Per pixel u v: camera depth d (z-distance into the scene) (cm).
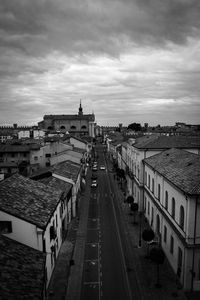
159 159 4181
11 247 2070
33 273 1869
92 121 19600
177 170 3231
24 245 2186
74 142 9675
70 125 19400
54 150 7431
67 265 3097
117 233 3988
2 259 1880
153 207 4003
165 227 3328
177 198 2875
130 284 2731
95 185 6794
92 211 4981
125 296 2545
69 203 4394
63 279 2823
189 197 2477
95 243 3659
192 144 4981
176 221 2902
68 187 4328
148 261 3181
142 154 4853
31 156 7456
